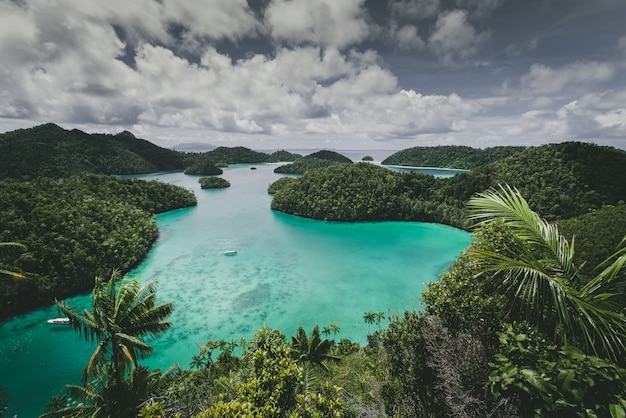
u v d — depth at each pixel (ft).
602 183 264.31
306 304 159.63
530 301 17.49
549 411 12.28
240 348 119.14
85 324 48.08
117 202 289.74
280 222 337.93
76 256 165.89
